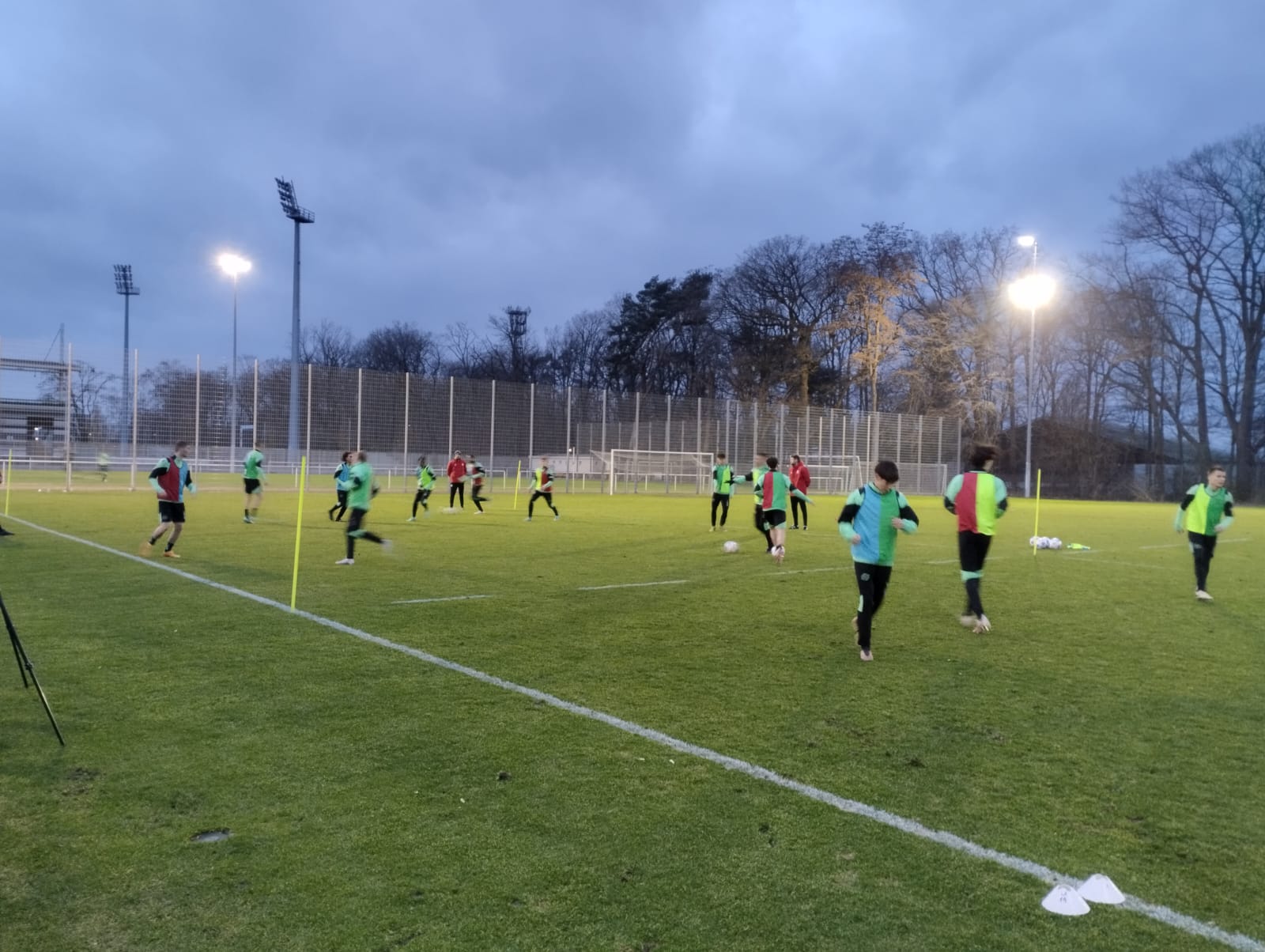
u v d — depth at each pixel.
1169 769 4.50
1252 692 6.05
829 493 43.78
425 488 19.83
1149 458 51.75
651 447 39.97
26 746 4.42
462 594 9.30
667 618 8.30
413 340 78.75
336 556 12.31
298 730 4.75
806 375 57.97
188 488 11.87
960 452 49.19
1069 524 24.22
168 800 3.81
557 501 28.47
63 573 10.02
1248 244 46.28
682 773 4.28
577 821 3.70
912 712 5.41
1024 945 2.84
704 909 3.02
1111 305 49.19
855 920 2.97
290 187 49.94
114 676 5.71
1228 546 18.16
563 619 8.07
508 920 2.92
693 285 69.12
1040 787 4.22
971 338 50.41
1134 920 3.01
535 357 78.38
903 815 3.84
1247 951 2.84
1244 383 47.25
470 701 5.35
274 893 3.06
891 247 53.81
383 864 3.28
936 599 9.93
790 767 4.39
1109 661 6.94
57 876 3.15
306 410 31.56
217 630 7.15
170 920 2.88
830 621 8.34
